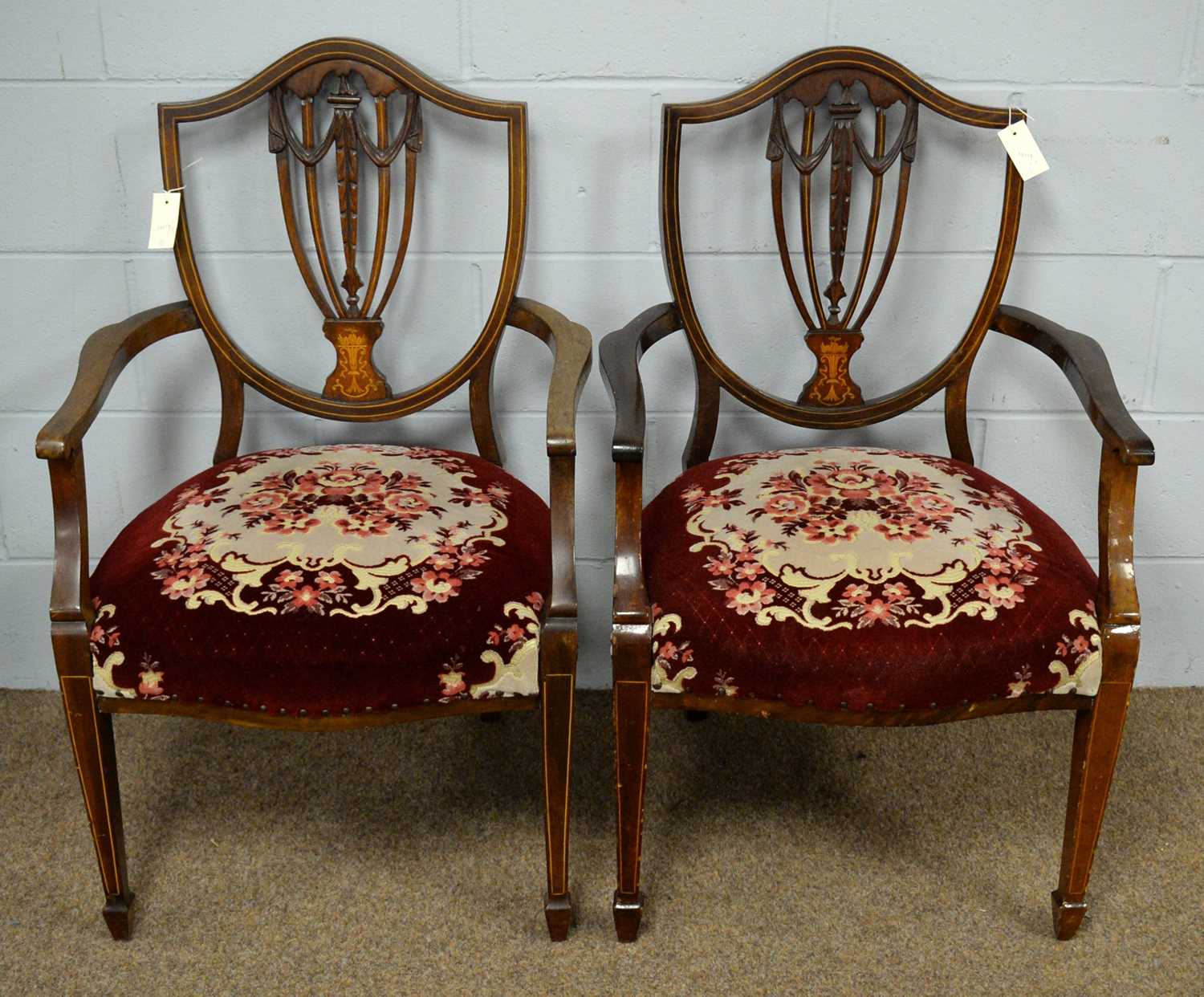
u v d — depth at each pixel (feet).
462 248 5.22
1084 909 4.24
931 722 3.75
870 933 4.34
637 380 4.04
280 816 4.99
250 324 5.33
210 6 4.89
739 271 5.28
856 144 4.70
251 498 4.18
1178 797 5.10
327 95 4.91
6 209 5.16
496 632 3.76
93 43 4.92
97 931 4.35
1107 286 5.33
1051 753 5.45
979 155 5.10
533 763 5.38
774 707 3.77
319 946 4.28
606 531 5.76
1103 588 3.85
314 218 4.78
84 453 5.54
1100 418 3.88
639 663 3.83
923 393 4.92
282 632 3.69
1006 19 4.93
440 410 5.48
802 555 3.87
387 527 3.99
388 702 3.73
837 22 4.94
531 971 4.16
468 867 4.69
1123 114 5.06
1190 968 4.16
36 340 5.37
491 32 4.94
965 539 3.95
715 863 4.71
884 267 4.85
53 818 4.95
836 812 5.03
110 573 3.93
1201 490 5.66
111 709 3.88
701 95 5.04
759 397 4.91
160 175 5.12
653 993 4.06
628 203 5.19
